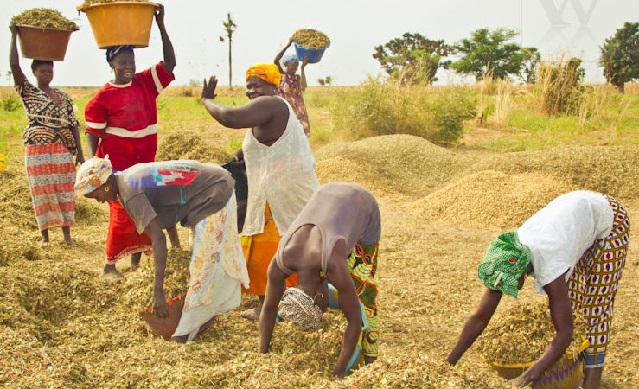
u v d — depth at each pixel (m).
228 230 4.76
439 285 6.28
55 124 6.91
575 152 10.50
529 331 4.27
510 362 4.12
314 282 3.79
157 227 4.57
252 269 5.11
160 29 5.93
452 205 9.05
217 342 4.67
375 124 15.38
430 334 5.16
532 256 3.81
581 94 18.72
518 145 14.62
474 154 14.09
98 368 4.08
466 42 38.31
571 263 3.83
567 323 3.77
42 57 6.70
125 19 5.50
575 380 4.03
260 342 4.12
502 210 8.69
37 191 6.95
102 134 5.87
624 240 4.06
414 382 3.44
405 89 15.79
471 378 3.51
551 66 19.58
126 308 4.92
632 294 6.02
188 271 4.86
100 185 4.54
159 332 4.70
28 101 6.84
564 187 9.45
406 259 7.08
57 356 4.07
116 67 5.71
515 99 20.81
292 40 9.83
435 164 11.66
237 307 5.36
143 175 4.57
